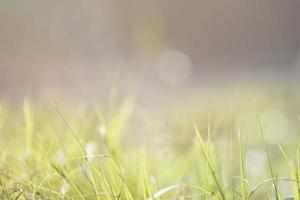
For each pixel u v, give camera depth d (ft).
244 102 60.08
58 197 18.02
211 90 102.01
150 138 27.73
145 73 91.04
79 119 27.25
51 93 38.99
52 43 122.21
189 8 326.24
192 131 35.40
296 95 73.56
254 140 39.86
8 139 24.23
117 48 142.82
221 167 24.36
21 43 126.93
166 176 23.95
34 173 20.04
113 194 17.57
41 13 135.64
